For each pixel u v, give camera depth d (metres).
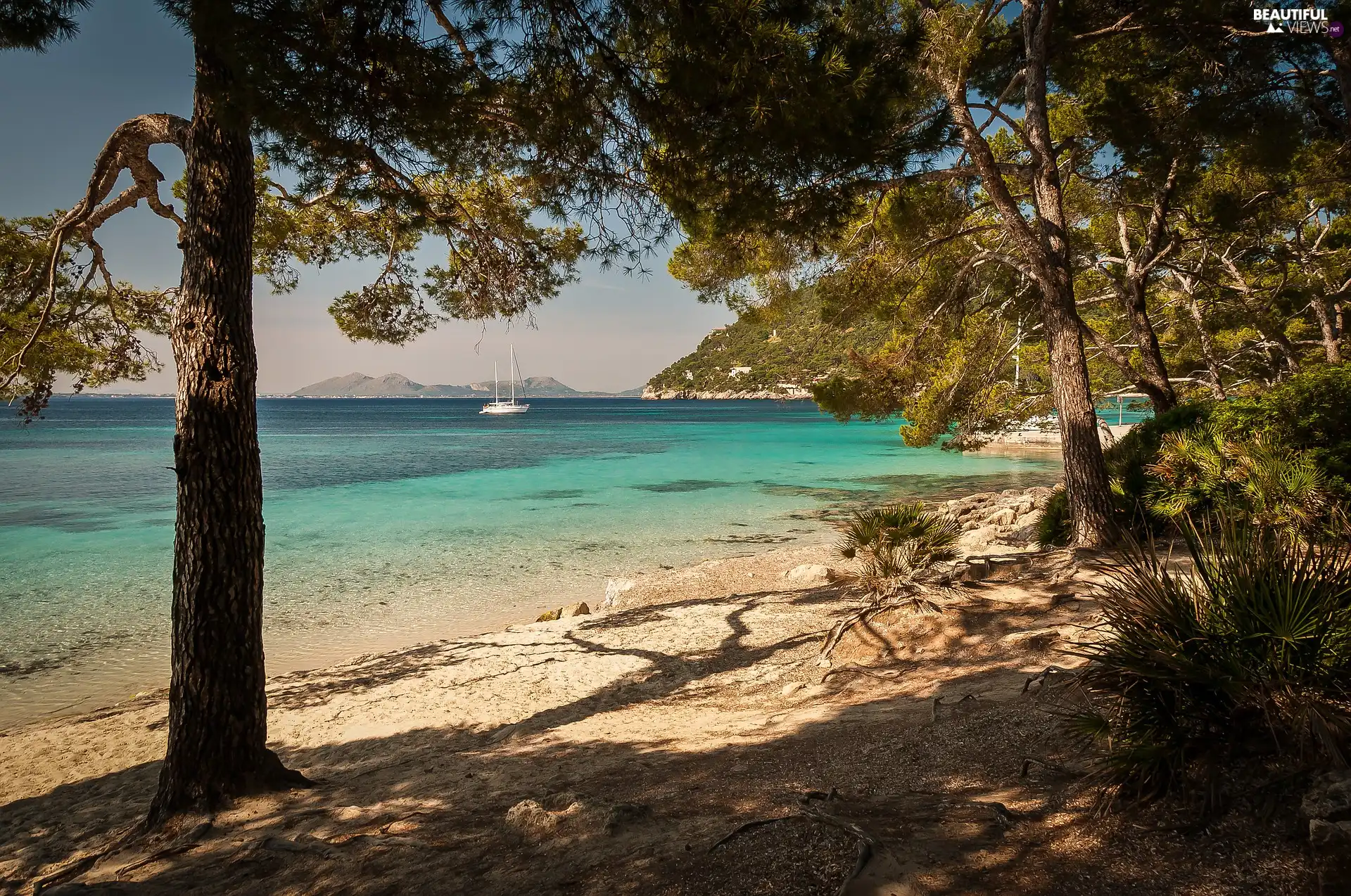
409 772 6.55
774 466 43.47
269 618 13.39
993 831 2.93
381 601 14.58
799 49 5.03
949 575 8.92
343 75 4.64
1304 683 2.79
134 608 14.23
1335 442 9.02
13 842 5.92
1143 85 11.49
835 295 13.20
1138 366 22.02
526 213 9.90
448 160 5.58
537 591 15.29
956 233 12.16
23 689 10.23
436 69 4.70
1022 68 12.22
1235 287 17.77
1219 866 2.33
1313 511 6.38
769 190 6.04
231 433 5.73
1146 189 13.00
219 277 5.64
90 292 9.22
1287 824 2.40
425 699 8.97
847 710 6.34
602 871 3.35
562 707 8.35
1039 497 21.58
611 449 57.84
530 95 5.41
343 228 10.26
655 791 4.84
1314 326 21.06
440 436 80.31
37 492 31.84
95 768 7.56
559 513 25.62
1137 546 3.49
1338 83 10.16
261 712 5.99
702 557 18.48
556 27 5.02
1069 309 10.46
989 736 4.35
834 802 3.57
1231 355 21.95
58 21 4.49
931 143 7.58
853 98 5.31
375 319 10.87
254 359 5.91
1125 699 3.08
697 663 9.45
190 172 5.69
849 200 6.66
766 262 11.49
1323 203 16.19
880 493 30.78
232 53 4.24
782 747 5.49
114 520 24.55
